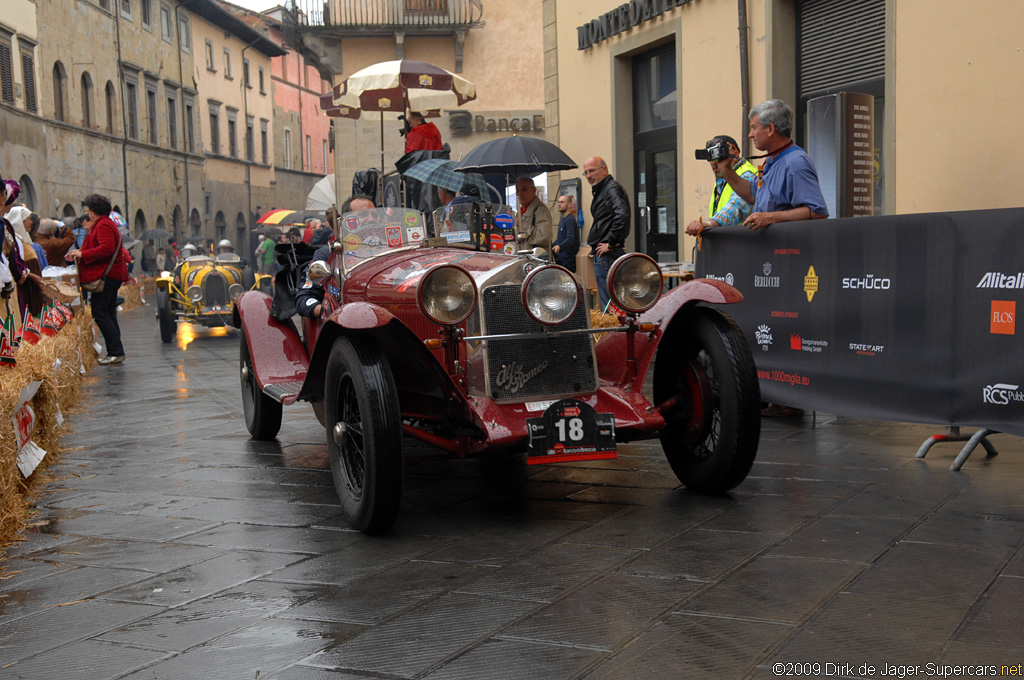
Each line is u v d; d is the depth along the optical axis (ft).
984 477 13.39
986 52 20.57
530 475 14.78
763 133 17.54
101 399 25.20
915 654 7.68
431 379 12.82
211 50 137.49
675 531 11.34
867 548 10.39
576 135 40.55
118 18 107.14
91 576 10.46
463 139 61.87
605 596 9.24
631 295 13.03
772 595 9.08
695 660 7.70
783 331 17.74
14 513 12.19
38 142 87.15
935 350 14.58
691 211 32.04
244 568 10.57
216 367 32.99
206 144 135.44
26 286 22.27
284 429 20.07
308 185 179.52
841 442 16.15
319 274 15.67
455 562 10.53
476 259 13.61
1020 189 19.98
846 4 25.62
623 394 13.16
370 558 10.82
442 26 67.67
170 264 106.11
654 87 35.73
